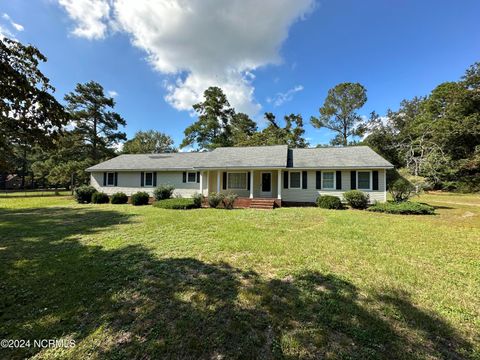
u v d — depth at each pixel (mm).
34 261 4855
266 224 8547
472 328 2666
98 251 5523
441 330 2607
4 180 45312
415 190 14211
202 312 2992
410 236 6691
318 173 15117
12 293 3512
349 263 4633
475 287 3650
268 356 2258
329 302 3188
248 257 5004
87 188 18016
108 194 19656
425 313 2939
